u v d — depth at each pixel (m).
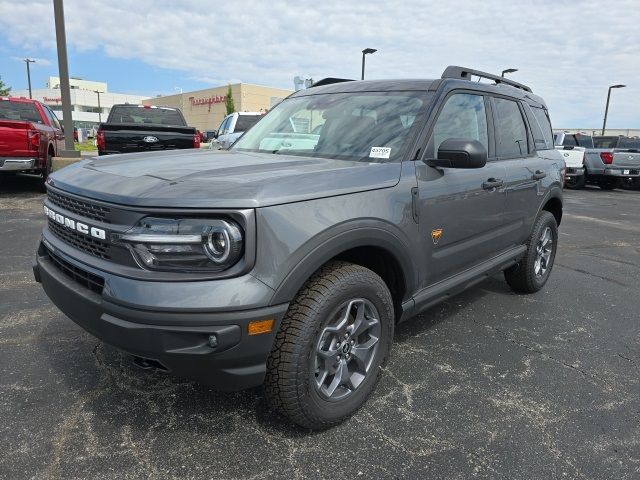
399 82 3.59
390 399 2.93
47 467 2.27
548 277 5.20
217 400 2.84
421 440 2.55
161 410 2.73
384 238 2.66
